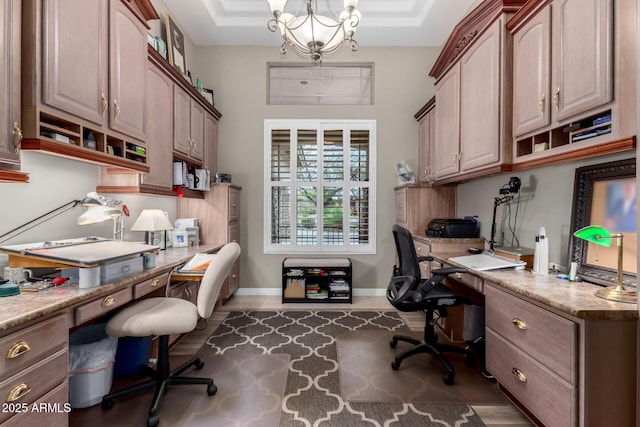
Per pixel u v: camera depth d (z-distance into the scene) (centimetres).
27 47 121
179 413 161
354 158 383
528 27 165
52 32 129
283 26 200
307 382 191
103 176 209
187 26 337
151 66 226
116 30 171
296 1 319
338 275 350
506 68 181
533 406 133
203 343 244
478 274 175
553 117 148
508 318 152
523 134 171
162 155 242
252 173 377
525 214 216
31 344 102
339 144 382
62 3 134
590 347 109
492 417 160
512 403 171
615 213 143
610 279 139
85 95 148
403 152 379
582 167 162
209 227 328
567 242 176
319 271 353
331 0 317
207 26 337
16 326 97
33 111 122
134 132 189
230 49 376
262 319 298
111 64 167
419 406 169
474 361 213
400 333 266
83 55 147
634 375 110
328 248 379
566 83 139
